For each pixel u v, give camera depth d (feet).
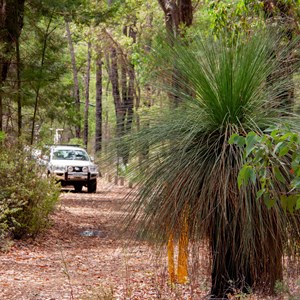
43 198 48.98
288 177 20.40
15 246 45.09
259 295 22.17
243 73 22.95
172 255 23.79
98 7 68.85
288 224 22.22
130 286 29.32
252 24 33.42
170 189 22.71
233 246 21.88
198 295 24.40
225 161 22.34
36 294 29.81
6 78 70.33
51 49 72.33
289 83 23.11
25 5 68.33
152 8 112.78
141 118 24.13
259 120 22.79
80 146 105.50
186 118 23.03
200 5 86.53
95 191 98.48
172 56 24.08
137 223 23.32
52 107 81.61
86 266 38.11
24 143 50.49
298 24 29.81
